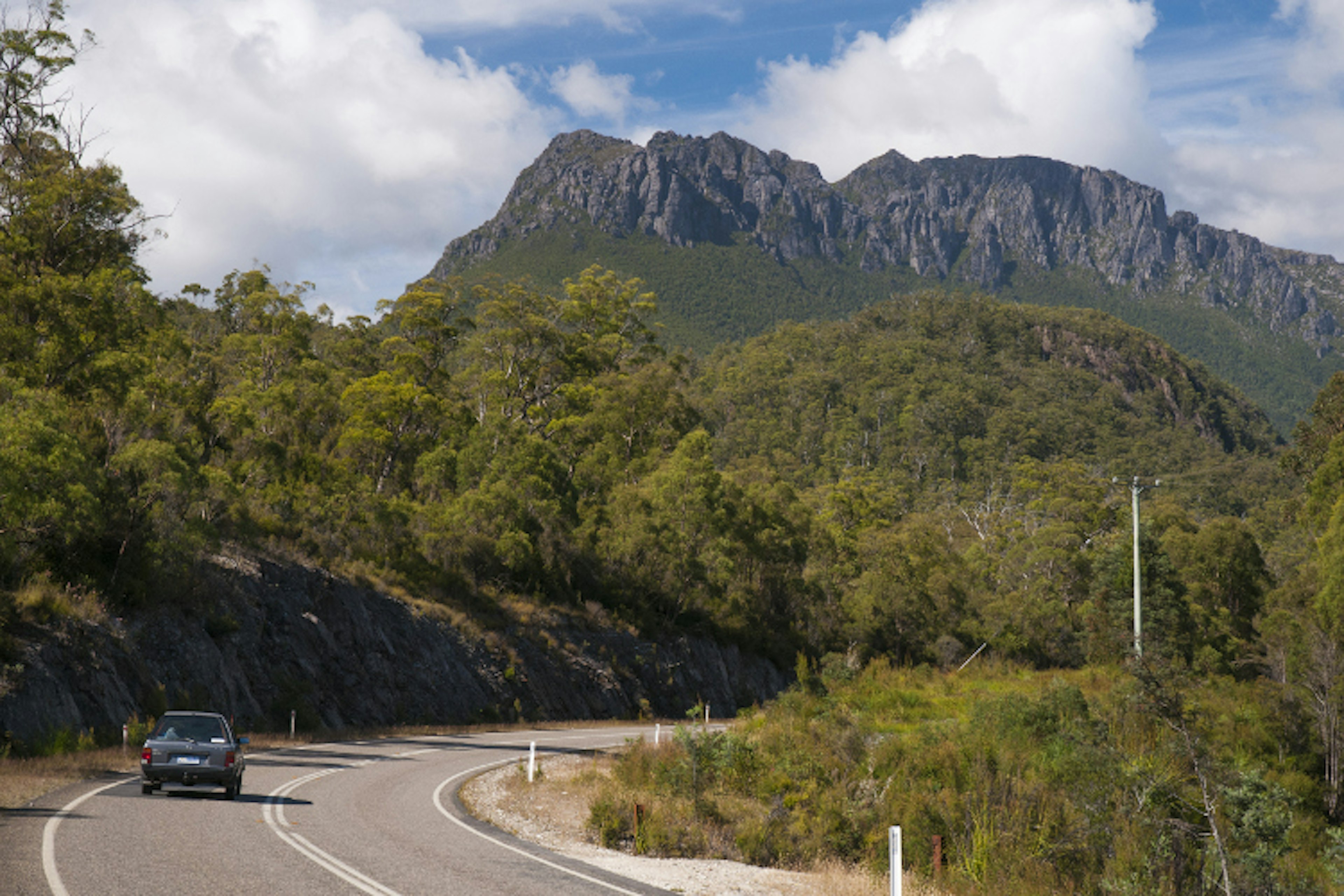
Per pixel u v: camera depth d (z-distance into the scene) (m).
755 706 48.47
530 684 53.91
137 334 45.94
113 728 27.47
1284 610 55.31
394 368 88.75
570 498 72.19
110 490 33.12
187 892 10.33
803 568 88.25
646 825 17.92
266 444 53.91
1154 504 159.25
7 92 48.16
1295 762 26.56
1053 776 21.64
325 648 42.53
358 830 15.52
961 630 84.69
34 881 10.32
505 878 12.55
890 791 20.91
